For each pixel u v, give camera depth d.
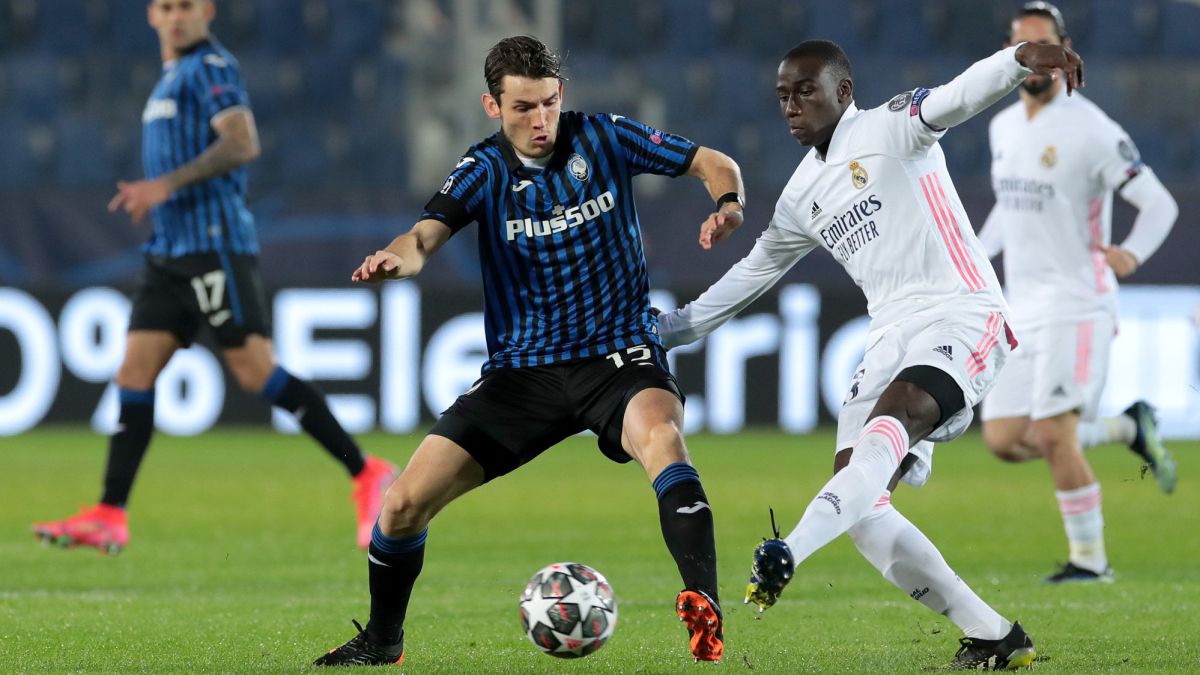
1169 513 34.56
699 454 49.19
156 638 18.06
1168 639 17.81
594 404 15.72
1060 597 21.92
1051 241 25.38
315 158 67.94
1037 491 39.41
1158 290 54.62
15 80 68.69
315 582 23.86
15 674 15.46
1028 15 24.92
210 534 30.67
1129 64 72.12
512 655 16.77
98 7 70.75
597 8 72.19
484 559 26.53
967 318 15.76
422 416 56.03
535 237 15.78
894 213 16.03
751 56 72.56
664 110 70.88
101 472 43.34
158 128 27.92
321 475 43.69
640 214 56.12
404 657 16.61
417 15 69.44
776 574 12.95
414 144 67.94
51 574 24.84
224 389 58.31
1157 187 25.20
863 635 18.33
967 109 15.29
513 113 15.34
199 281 27.30
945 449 54.69
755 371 56.66
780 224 17.09
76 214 55.88
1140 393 54.59
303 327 55.81
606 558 26.67
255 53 69.31
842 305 56.31
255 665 16.00
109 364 56.28
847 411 16.16
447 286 56.03
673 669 15.64
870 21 73.38
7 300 55.78
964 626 15.51
